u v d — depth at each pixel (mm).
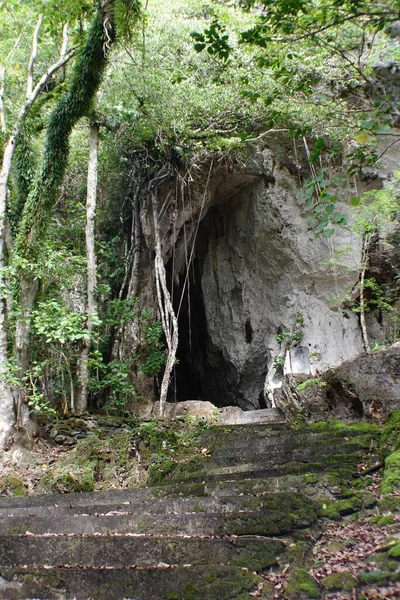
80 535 3342
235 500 3900
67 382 7953
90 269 8219
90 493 4711
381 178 9180
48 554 3180
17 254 6699
